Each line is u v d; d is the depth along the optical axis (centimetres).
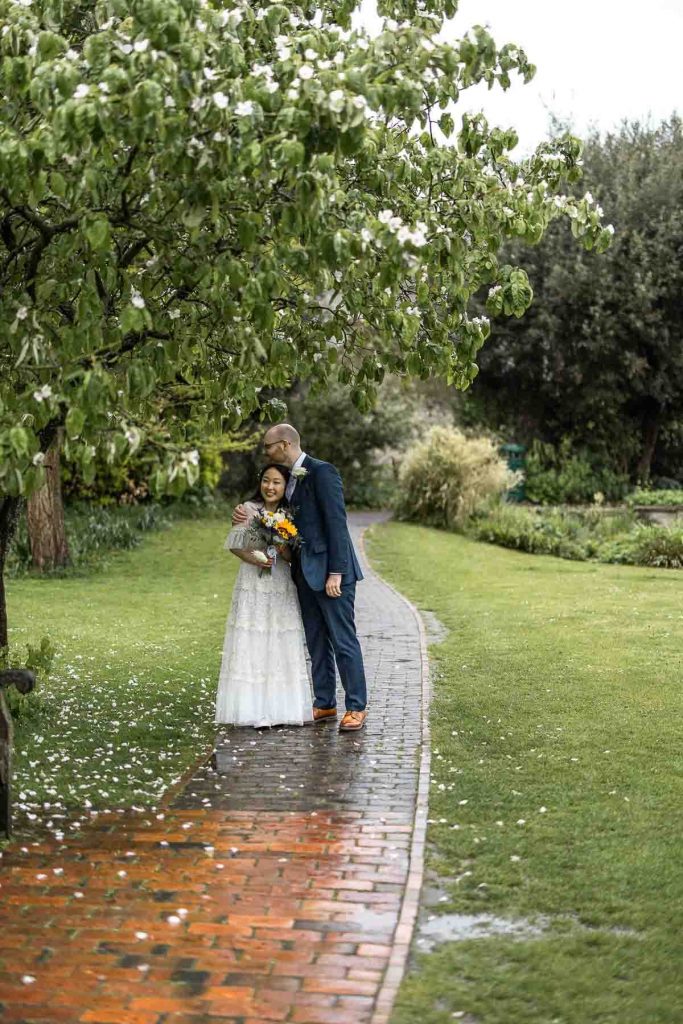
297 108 348
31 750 601
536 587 1373
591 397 2758
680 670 812
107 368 415
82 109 323
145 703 733
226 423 628
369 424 2836
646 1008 304
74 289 444
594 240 529
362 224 386
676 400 2853
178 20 341
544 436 3006
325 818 480
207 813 489
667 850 430
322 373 574
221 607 1266
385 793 517
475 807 491
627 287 2709
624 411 2948
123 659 912
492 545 1994
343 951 346
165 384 561
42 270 467
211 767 566
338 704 719
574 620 1079
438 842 446
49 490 1567
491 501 2262
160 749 612
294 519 641
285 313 554
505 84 493
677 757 573
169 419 573
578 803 495
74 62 349
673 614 1116
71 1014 305
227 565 1688
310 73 352
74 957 342
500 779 535
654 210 2736
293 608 659
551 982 321
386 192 465
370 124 435
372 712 689
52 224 474
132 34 359
